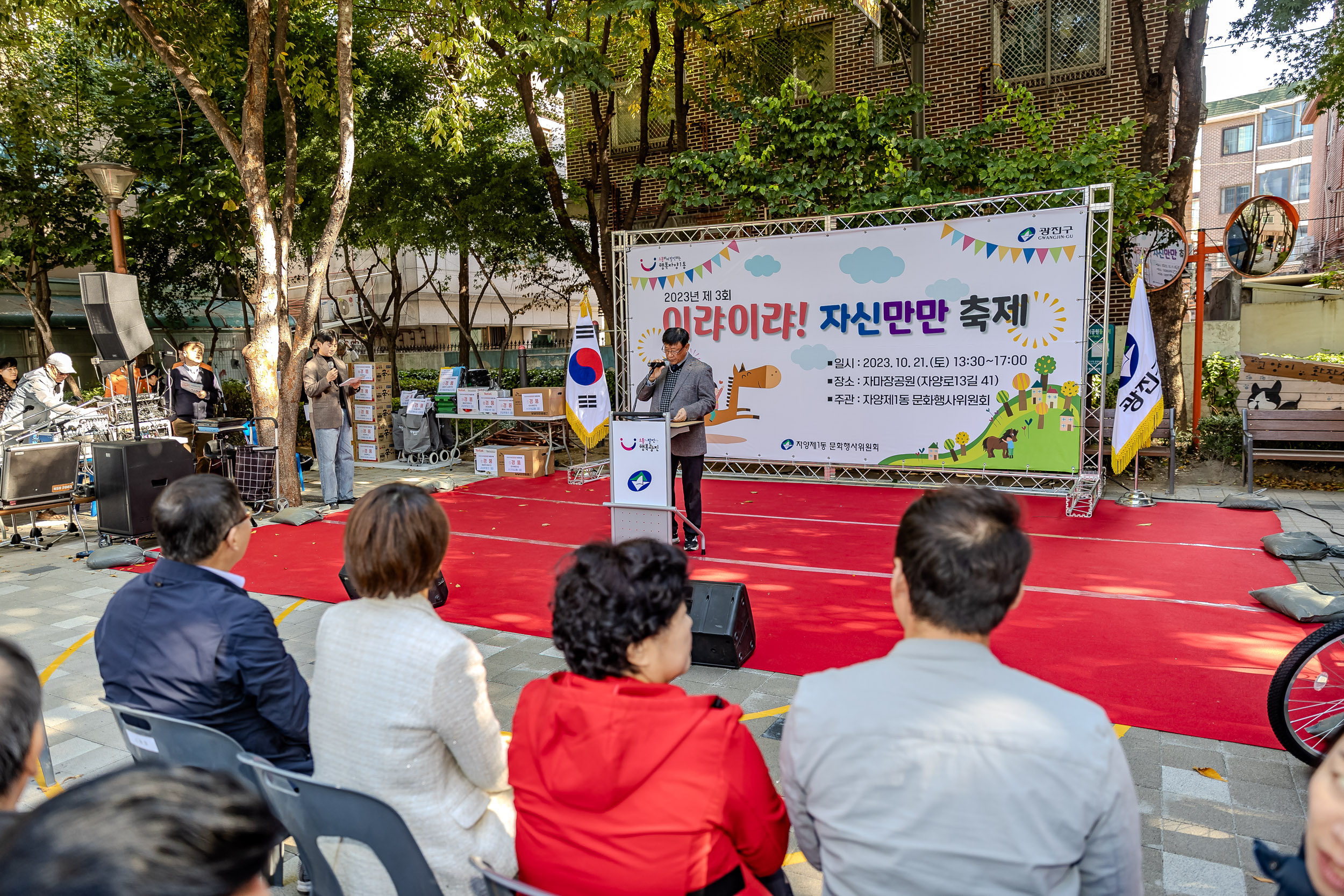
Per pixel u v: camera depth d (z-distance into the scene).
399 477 11.19
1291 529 7.09
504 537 7.67
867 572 6.22
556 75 11.26
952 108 13.34
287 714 2.42
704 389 6.82
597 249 15.70
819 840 1.52
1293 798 3.11
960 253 8.72
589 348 10.41
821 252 9.43
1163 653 4.49
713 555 6.82
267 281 9.25
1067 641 4.71
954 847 1.32
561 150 16.55
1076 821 1.30
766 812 1.67
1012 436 8.69
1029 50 12.88
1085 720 1.33
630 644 1.72
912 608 1.49
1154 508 8.08
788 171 10.92
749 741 1.66
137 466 7.26
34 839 0.66
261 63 8.84
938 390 9.02
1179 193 10.19
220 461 9.21
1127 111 12.33
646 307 10.46
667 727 1.58
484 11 9.68
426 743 1.86
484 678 1.93
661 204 13.72
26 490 7.52
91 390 18.97
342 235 15.48
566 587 1.79
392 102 13.98
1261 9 9.72
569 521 8.28
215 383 10.86
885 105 10.73
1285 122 36.22
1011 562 1.43
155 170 13.32
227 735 2.13
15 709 1.17
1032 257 8.38
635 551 1.81
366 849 1.80
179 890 0.64
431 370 22.73
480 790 1.99
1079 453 8.36
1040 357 8.46
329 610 2.05
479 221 14.21
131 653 2.37
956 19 13.14
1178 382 10.28
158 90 13.45
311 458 11.95
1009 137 12.90
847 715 1.41
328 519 8.70
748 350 9.97
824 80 14.37
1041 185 9.56
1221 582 5.70
